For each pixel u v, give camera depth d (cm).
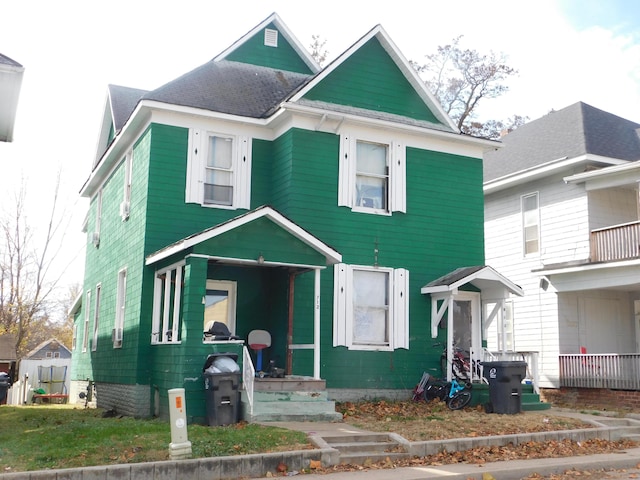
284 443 1023
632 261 1834
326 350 1590
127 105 2050
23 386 2995
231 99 1727
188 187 1597
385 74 1791
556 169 2134
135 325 1560
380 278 1695
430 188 1777
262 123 1681
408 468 993
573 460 1073
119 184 1897
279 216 1381
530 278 2228
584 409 1744
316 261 1434
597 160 2038
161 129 1596
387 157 1747
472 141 1816
